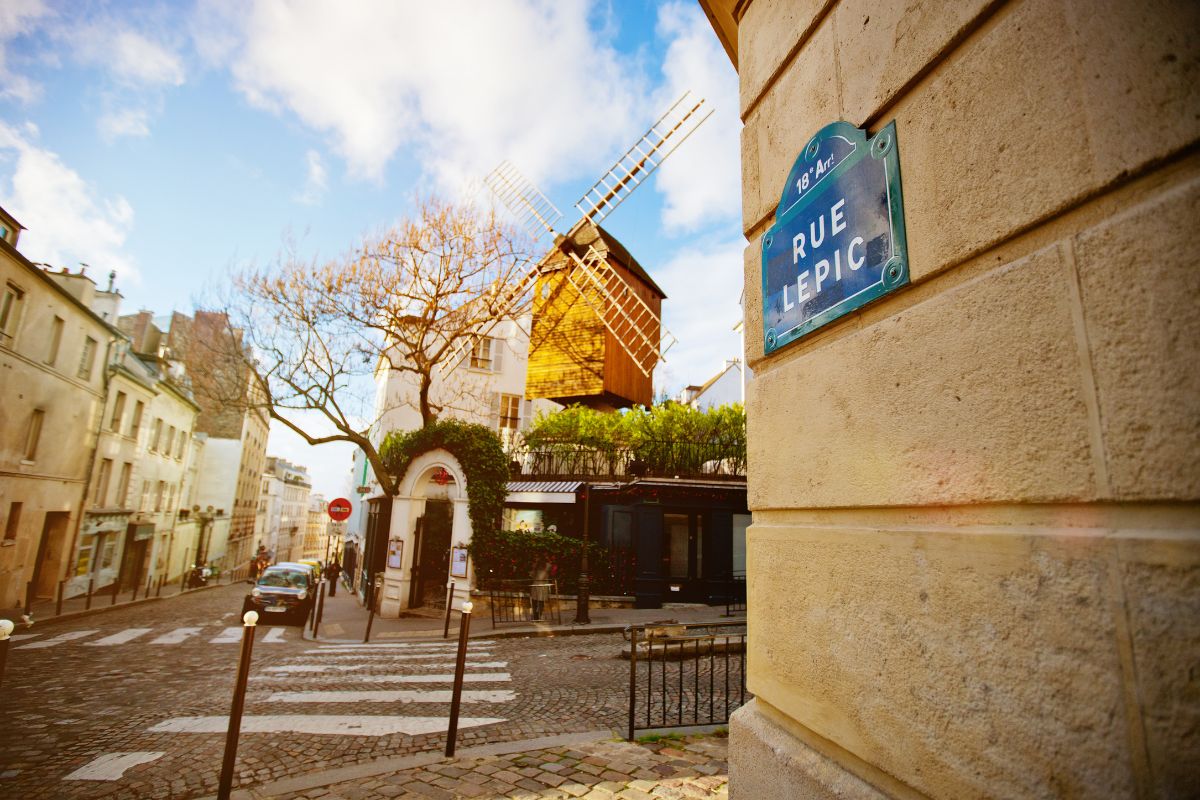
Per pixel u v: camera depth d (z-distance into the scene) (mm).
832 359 2238
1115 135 1294
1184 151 1160
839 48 2377
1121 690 1152
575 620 13758
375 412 25953
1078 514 1312
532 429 22203
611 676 8383
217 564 45469
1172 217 1168
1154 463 1139
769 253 2713
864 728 1880
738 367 32000
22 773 4727
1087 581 1249
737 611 15531
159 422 31453
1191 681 1033
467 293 18297
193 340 20406
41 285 18969
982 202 1633
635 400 25078
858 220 2121
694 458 18859
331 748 5281
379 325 17422
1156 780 1064
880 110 2100
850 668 1974
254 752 5191
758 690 2512
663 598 16828
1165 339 1148
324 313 16766
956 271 1737
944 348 1712
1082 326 1321
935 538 1672
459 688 4977
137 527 28828
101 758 5062
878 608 1871
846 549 2053
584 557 14062
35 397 19406
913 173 1898
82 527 22969
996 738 1413
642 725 5633
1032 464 1402
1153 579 1124
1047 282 1422
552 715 6371
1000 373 1518
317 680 8289
